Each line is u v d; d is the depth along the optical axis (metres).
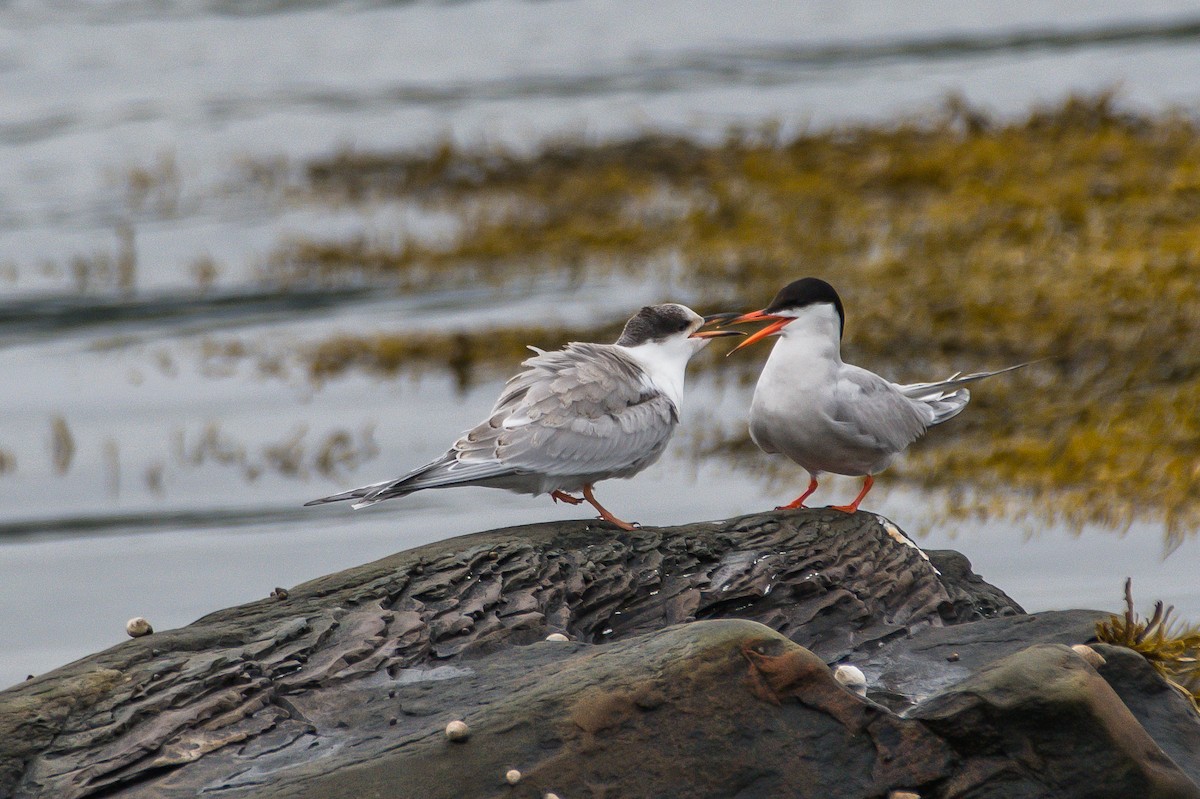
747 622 6.27
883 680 6.93
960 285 17.92
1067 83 33.06
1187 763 6.45
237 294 22.55
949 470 13.88
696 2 45.22
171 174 28.64
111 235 25.53
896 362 16.34
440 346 18.97
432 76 36.44
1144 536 11.93
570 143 28.91
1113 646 6.77
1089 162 23.17
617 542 7.89
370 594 7.18
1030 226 19.97
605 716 5.96
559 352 8.84
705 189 25.64
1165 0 42.88
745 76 36.09
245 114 32.94
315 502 8.05
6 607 11.54
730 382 17.25
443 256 23.48
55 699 6.23
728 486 14.11
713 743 6.00
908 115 27.95
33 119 32.47
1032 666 6.21
